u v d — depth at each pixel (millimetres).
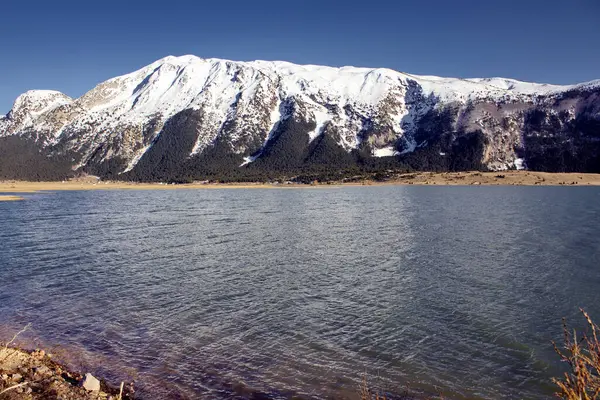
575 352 7281
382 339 16594
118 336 16531
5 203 87062
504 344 16203
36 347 15188
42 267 28531
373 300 21625
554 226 49219
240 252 34062
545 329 17750
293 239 40438
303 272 27438
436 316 19266
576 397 6789
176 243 38188
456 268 28703
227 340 16312
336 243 38281
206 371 13734
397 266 29203
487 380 13492
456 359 14938
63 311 19406
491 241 39281
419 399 12312
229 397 12156
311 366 14242
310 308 20250
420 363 14594
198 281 25094
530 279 25688
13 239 40125
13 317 18453
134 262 30250
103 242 38594
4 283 24312
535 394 12672
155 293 22516
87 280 25172
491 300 21672
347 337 16781
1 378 11180
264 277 26094
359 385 13062
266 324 18078
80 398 10914
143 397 11961
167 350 15297
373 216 60438
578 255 32844
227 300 21391
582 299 21797
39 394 10664
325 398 12250
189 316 18969
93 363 14062
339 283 24828
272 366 14180
